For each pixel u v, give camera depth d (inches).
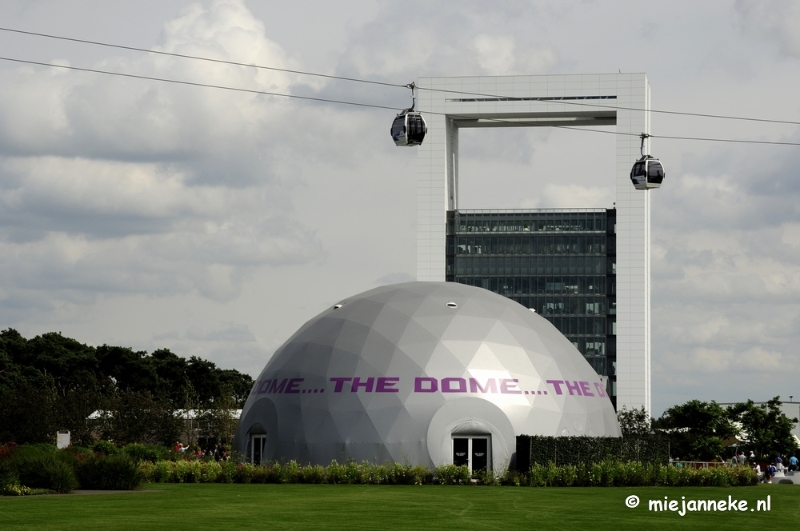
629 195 6801.2
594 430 2053.4
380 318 2089.1
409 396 1927.9
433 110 7066.9
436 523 1064.8
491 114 7057.1
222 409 4010.8
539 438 1850.4
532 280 6781.5
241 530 973.8
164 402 4323.3
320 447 1948.8
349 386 1978.3
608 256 6752.0
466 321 2059.5
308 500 1362.0
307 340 2134.6
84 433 3070.9
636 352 6624.0
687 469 1870.1
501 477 1839.3
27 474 1425.9
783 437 3757.4
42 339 5064.0
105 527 983.0
